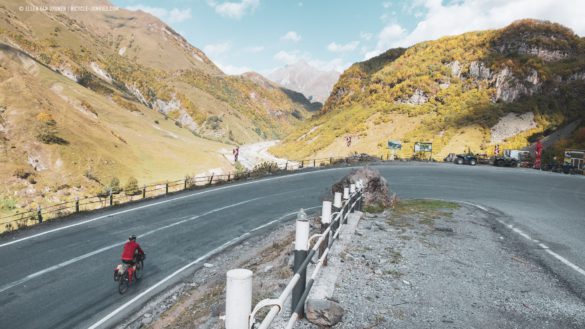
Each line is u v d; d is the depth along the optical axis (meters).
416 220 11.84
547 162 49.25
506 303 5.49
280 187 25.78
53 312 7.96
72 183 69.06
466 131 100.00
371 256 7.52
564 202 18.81
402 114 129.00
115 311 8.12
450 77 136.00
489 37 142.50
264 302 2.59
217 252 12.39
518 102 111.62
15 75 93.19
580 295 5.87
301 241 4.38
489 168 42.12
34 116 80.75
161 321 7.41
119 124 152.50
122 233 14.23
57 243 12.73
